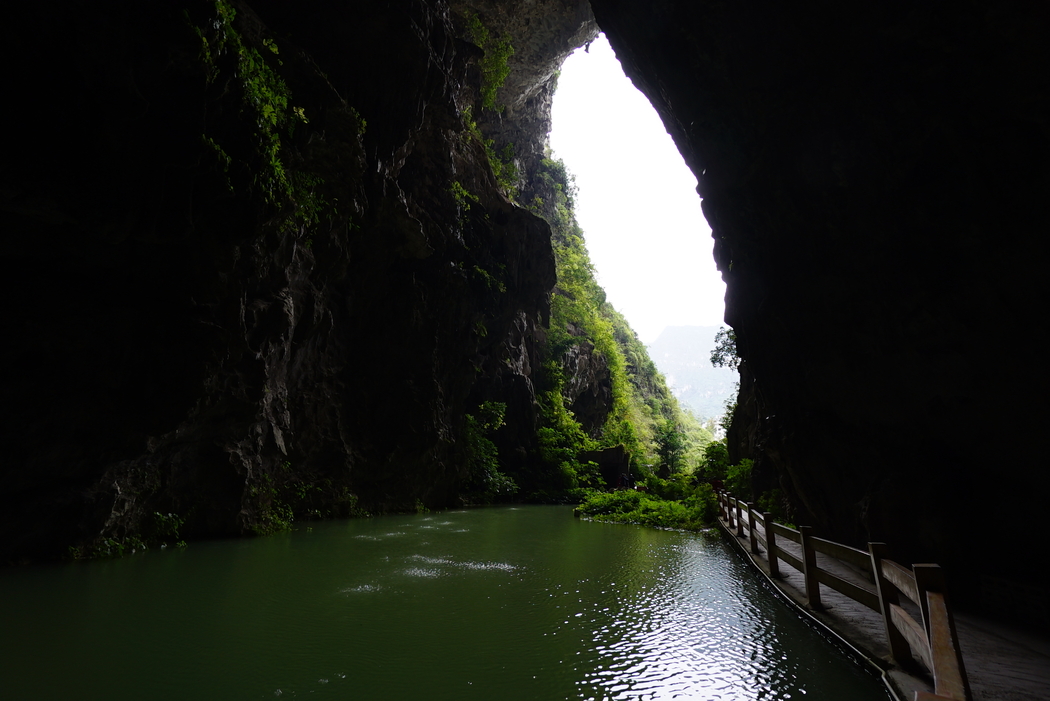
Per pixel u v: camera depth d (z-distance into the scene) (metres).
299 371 14.70
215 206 8.16
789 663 4.65
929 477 6.63
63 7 6.06
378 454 17.58
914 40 5.70
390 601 6.50
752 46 8.14
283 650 4.77
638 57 11.92
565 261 48.84
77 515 8.44
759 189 8.98
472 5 29.69
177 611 5.87
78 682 3.98
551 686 4.09
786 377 9.51
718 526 14.56
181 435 9.96
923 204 6.08
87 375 8.00
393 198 17.11
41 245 7.39
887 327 6.99
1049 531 5.74
